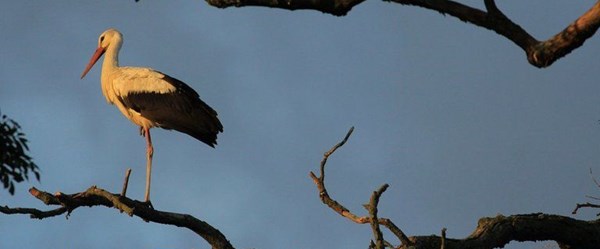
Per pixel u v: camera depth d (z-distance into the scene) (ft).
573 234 47.01
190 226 47.67
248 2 32.96
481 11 33.06
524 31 33.01
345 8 32.81
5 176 34.86
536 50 32.65
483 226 46.14
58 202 45.93
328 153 43.24
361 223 42.83
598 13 31.68
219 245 47.96
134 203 46.47
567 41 32.24
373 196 36.76
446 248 44.29
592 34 32.19
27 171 35.04
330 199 43.83
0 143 34.55
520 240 47.01
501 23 32.94
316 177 43.68
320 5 32.76
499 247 46.50
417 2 33.30
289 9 33.09
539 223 46.55
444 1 33.22
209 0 33.42
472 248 44.88
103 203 47.34
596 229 47.42
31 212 45.37
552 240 47.55
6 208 44.83
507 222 46.24
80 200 46.75
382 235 37.09
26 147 34.99
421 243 43.75
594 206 47.09
